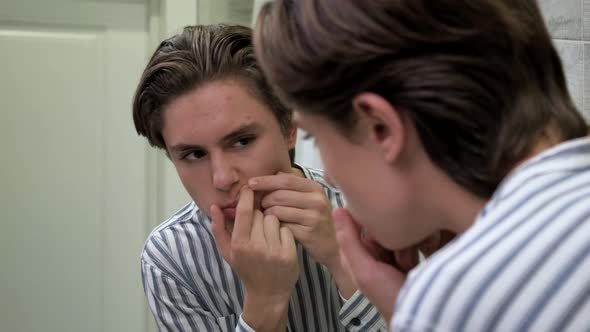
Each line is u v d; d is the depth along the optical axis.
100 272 1.58
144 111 0.79
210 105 0.72
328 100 0.42
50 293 1.56
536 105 0.40
